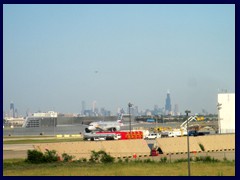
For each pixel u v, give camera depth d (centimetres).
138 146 9500
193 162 7588
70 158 8275
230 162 7481
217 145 10588
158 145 9962
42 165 7375
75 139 16075
